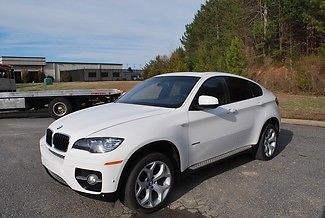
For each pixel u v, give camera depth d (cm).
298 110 1451
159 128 447
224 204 467
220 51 3928
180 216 431
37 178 572
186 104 501
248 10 3547
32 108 1409
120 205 462
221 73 600
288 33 3159
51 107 1385
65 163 420
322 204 469
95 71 7769
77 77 7794
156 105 512
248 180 561
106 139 410
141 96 562
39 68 7962
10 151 768
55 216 430
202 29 5100
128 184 418
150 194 438
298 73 2625
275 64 3080
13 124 1224
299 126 1113
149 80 616
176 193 503
